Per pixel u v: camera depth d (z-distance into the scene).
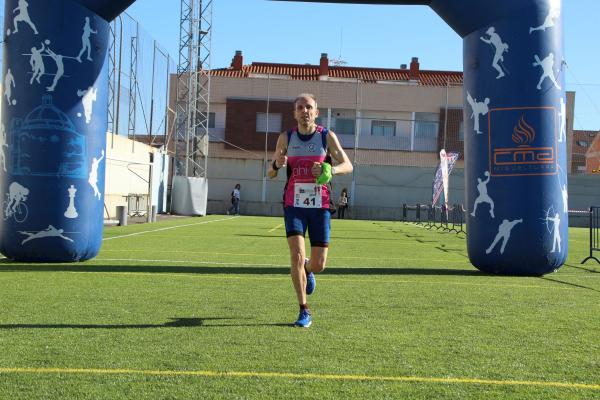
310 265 5.27
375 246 14.96
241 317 5.34
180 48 33.41
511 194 8.97
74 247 9.09
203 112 39.44
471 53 9.42
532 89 8.95
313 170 5.00
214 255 11.12
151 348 4.16
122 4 9.40
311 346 4.31
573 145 43.19
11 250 9.02
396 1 10.02
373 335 4.71
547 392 3.36
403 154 38.97
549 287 7.77
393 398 3.21
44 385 3.32
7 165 9.02
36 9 8.91
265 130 39.03
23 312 5.35
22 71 8.93
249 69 46.50
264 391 3.28
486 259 9.18
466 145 9.55
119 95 23.41
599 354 4.23
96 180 9.34
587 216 34.12
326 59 45.72
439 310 5.91
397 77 45.56
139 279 7.64
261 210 36.16
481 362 3.96
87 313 5.37
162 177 31.27
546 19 9.02
